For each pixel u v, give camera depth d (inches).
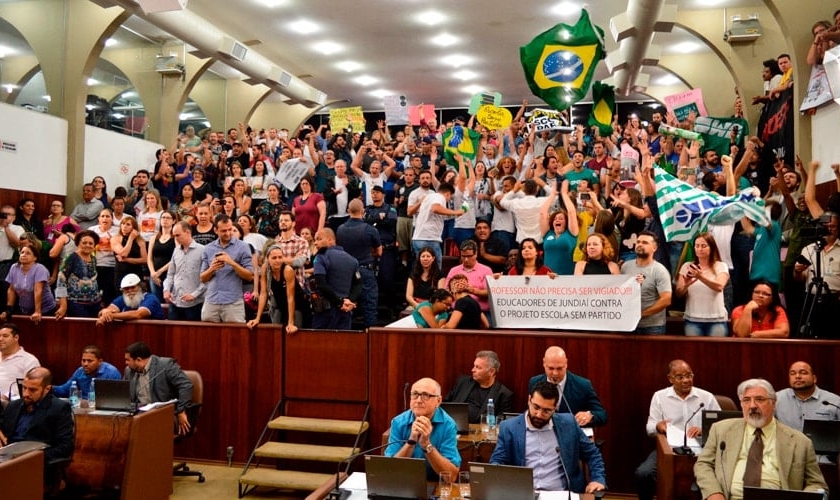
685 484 183.5
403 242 378.9
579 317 240.2
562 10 491.2
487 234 338.0
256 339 271.6
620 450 234.1
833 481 177.2
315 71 659.4
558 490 171.6
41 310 301.6
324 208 354.3
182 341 278.7
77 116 463.5
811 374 202.4
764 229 266.4
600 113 403.9
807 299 246.7
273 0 482.6
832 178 318.3
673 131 323.3
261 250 332.8
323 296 270.4
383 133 530.9
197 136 607.5
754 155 366.3
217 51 505.7
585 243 268.5
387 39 561.3
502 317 248.1
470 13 499.8
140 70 546.9
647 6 380.2
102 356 277.0
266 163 456.4
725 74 595.5
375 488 153.7
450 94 751.1
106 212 359.6
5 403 227.1
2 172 415.8
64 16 464.1
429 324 260.5
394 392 254.1
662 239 272.2
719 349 228.8
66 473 217.9
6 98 422.6
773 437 166.4
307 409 264.8
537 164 368.8
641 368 233.6
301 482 237.6
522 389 241.0
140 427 219.9
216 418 274.2
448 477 154.6
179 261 295.9
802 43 347.6
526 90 730.2
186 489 247.3
